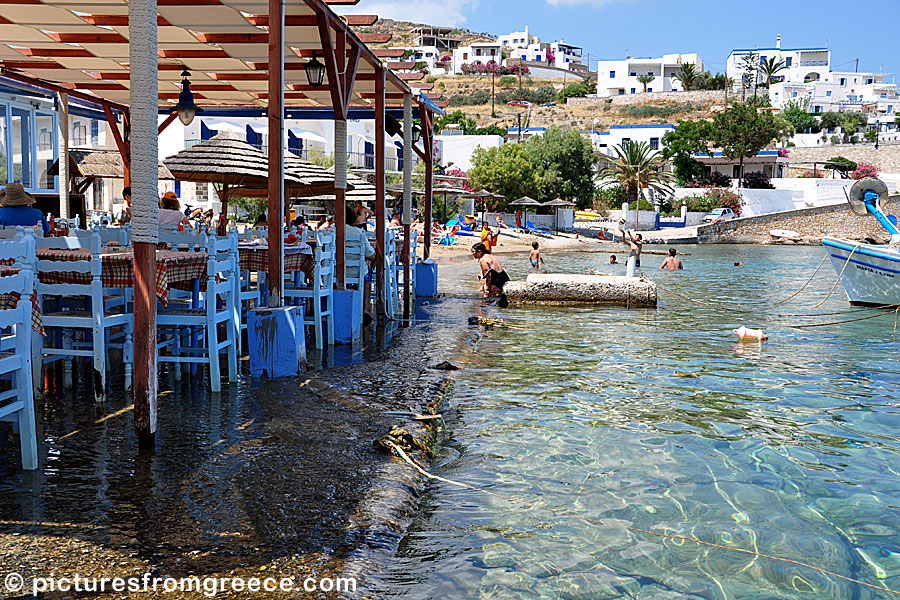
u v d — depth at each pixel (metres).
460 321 12.73
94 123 27.12
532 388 8.02
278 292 7.75
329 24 9.19
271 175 7.66
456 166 68.56
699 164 73.38
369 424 6.05
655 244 54.53
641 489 5.13
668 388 8.24
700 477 5.40
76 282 6.41
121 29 9.82
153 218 5.01
